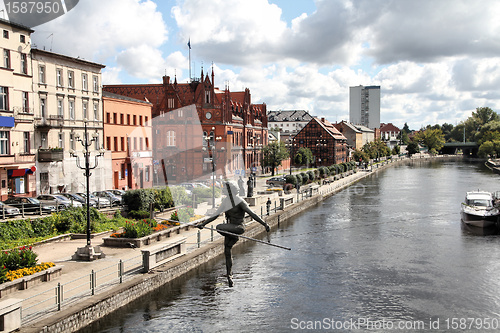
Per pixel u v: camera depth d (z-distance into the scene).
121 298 21.98
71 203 39.44
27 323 17.09
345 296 26.59
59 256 28.08
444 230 47.31
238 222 8.59
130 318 22.06
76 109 55.25
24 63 47.56
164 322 21.67
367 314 23.91
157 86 80.44
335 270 31.94
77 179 54.22
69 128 53.50
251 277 29.83
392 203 69.19
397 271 31.88
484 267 33.00
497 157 184.88
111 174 56.31
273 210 53.44
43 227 33.19
